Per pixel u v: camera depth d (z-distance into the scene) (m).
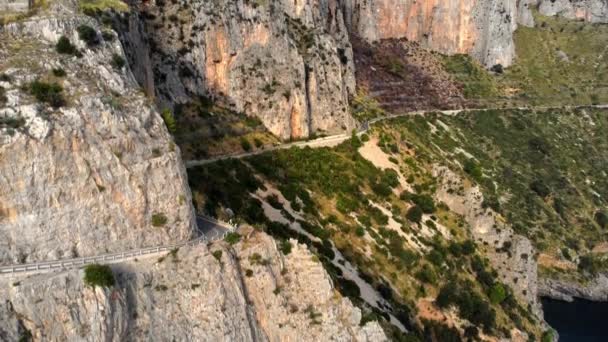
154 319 51.28
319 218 86.06
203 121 90.94
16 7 59.47
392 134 126.12
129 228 53.59
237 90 98.12
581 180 144.38
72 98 52.69
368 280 79.19
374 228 91.06
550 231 125.69
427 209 102.75
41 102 51.41
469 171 127.56
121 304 49.16
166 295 52.47
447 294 85.50
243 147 93.12
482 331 85.19
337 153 105.75
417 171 113.38
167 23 91.88
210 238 58.66
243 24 99.69
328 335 59.31
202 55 93.94
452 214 106.44
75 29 57.66
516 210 126.12
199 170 80.56
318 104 112.62
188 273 53.84
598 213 134.25
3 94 50.72
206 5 95.69
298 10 119.56
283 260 61.59
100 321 47.19
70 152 50.91
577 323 107.75
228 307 54.75
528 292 99.69
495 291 92.00
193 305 53.31
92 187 51.69
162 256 54.06
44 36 56.66
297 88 105.19
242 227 63.09
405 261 87.44
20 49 54.84
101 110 53.09
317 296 61.06
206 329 53.12
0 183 48.06
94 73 55.97
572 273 120.88
